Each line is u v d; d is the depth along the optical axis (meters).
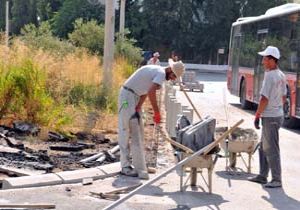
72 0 59.09
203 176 9.52
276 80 8.77
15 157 9.77
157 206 7.56
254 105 22.77
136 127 9.02
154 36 63.06
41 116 12.86
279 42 17.98
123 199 6.91
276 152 8.95
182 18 62.62
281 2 62.25
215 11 62.62
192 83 31.25
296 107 16.42
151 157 10.77
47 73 15.62
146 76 8.90
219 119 18.45
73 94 16.50
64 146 10.96
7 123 12.86
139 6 63.28
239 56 23.55
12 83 12.84
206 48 64.25
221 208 7.64
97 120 14.07
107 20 17.73
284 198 8.38
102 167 9.26
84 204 7.46
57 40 24.77
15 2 68.31
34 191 7.98
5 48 15.26
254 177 9.35
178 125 8.91
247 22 22.45
